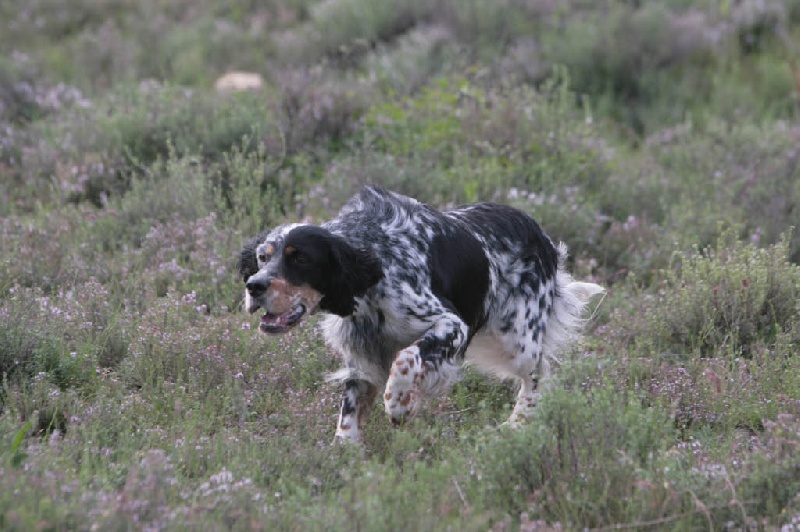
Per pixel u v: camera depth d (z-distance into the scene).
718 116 19.52
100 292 10.25
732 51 22.28
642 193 14.50
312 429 8.17
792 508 6.26
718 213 13.58
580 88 21.02
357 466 7.15
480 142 15.02
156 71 22.73
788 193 13.99
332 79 18.25
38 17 25.77
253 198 13.20
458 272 8.55
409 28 22.97
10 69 19.89
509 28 22.72
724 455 7.17
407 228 8.33
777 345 9.66
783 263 10.92
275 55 23.53
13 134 16.41
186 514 5.82
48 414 8.15
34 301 9.65
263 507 6.19
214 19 26.08
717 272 10.70
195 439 7.54
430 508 6.18
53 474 6.15
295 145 15.23
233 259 11.44
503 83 18.28
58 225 12.53
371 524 5.77
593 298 11.41
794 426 7.30
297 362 9.44
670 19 22.92
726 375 9.19
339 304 7.91
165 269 11.23
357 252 7.89
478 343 9.38
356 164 13.83
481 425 8.52
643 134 19.59
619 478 6.46
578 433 6.70
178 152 15.01
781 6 23.47
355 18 23.22
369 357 8.40
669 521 6.14
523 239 9.45
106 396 8.51
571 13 24.12
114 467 6.83
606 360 7.58
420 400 7.99
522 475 6.63
